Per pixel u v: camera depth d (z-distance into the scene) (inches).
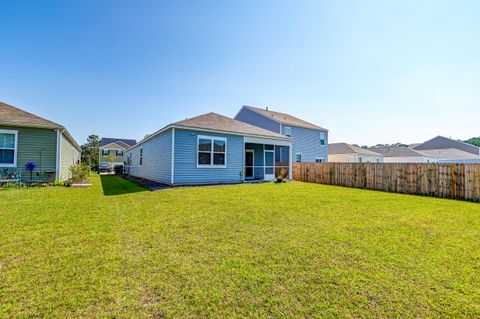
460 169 348.5
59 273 99.8
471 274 102.3
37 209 220.7
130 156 983.6
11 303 79.0
